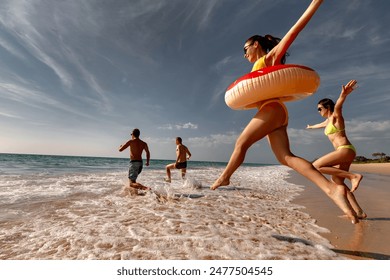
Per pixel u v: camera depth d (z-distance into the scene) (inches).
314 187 342.6
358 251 110.6
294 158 95.0
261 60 97.7
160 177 414.9
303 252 107.0
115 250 105.2
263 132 92.6
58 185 286.7
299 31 87.5
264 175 578.6
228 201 217.6
